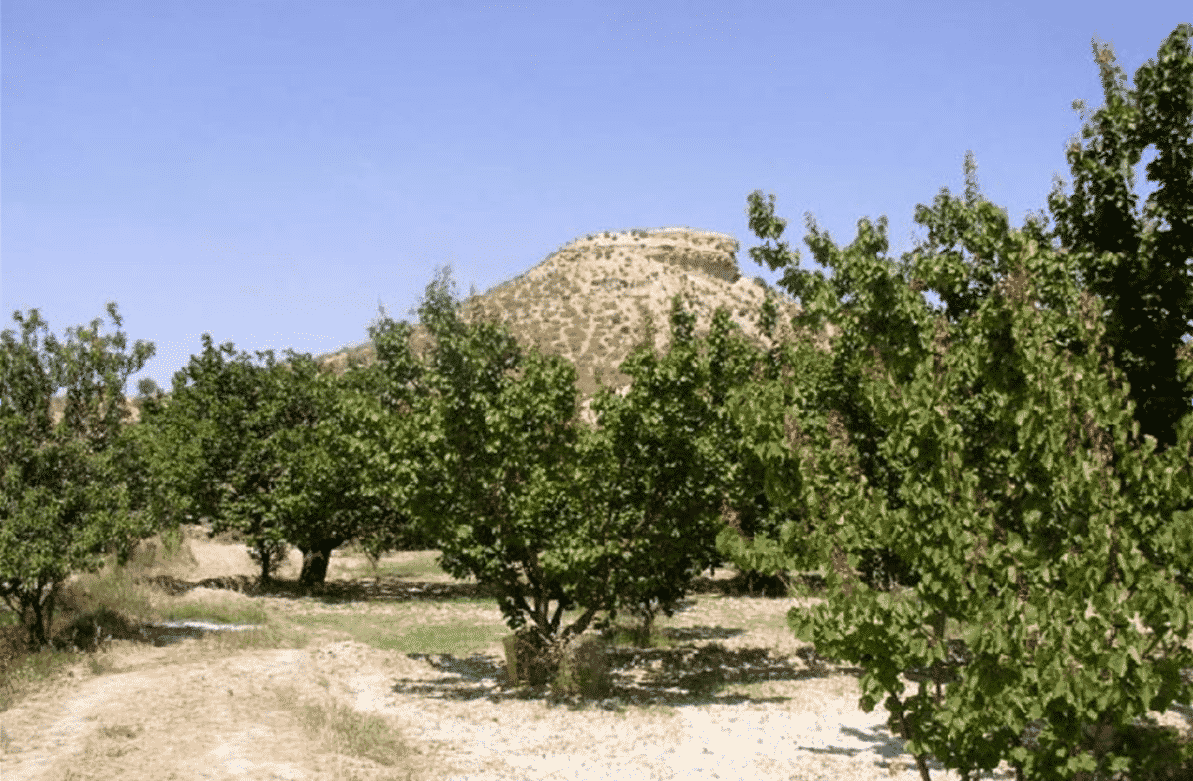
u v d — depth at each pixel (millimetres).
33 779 11172
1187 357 8078
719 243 175375
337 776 11375
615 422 17234
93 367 22109
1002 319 7340
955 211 11922
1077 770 5977
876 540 7375
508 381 18359
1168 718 12727
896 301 8648
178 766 11688
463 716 15305
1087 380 6617
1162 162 9789
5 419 20188
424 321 32219
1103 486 6188
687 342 18125
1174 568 6012
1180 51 9688
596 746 13469
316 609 27781
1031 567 6281
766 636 23797
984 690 6098
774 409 8508
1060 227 10508
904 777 11719
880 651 6895
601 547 16766
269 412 34156
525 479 17812
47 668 17922
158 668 18578
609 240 170000
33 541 19438
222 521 32500
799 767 12273
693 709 15891
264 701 15633
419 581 36125
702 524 17562
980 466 7621
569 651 17344
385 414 18547
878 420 7773
